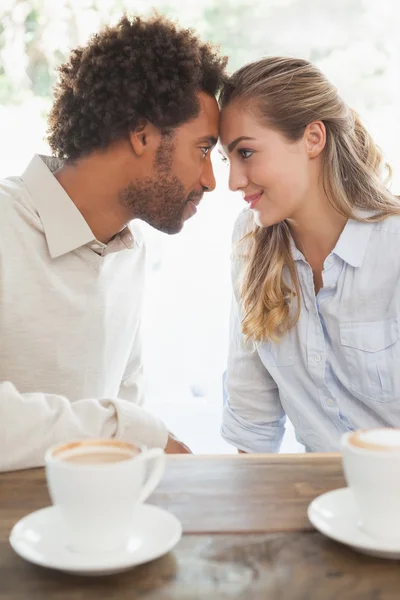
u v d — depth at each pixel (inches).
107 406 41.0
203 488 34.5
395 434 29.3
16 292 53.9
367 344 58.5
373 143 62.7
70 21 114.6
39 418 38.4
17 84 115.8
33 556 26.3
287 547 28.5
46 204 55.3
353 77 114.7
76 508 26.3
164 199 58.2
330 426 61.6
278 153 56.9
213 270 118.1
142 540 27.9
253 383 65.5
